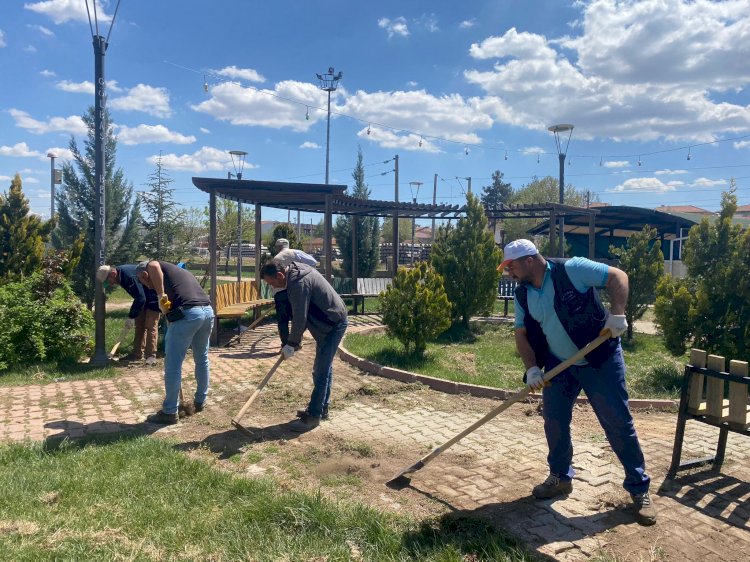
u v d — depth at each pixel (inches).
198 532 133.7
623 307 140.3
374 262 1053.8
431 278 364.2
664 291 329.4
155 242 653.3
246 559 123.7
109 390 276.4
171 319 223.1
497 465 183.2
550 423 158.6
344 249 1047.0
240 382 295.1
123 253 615.5
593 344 142.6
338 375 311.0
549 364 157.4
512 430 219.6
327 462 183.3
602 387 147.1
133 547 126.9
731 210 323.0
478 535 135.2
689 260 331.6
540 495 157.9
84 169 596.7
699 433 218.4
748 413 175.2
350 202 549.6
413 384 288.0
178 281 228.2
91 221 595.5
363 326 500.7
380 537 132.3
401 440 207.8
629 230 1044.5
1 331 320.5
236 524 137.0
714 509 152.7
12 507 143.4
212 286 418.0
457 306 475.8
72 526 135.3
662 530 141.1
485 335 475.2
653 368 333.1
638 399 262.5
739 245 303.1
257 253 578.6
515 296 156.5
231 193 474.3
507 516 147.8
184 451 192.5
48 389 277.0
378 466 181.6
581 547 132.6
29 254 453.1
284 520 138.9
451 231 501.0
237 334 462.9
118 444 192.7
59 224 597.6
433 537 133.8
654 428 226.5
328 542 130.7
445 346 413.7
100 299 330.6
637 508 146.6
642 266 466.6
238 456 188.1
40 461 176.4
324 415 233.0
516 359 367.2
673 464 170.9
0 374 304.8
